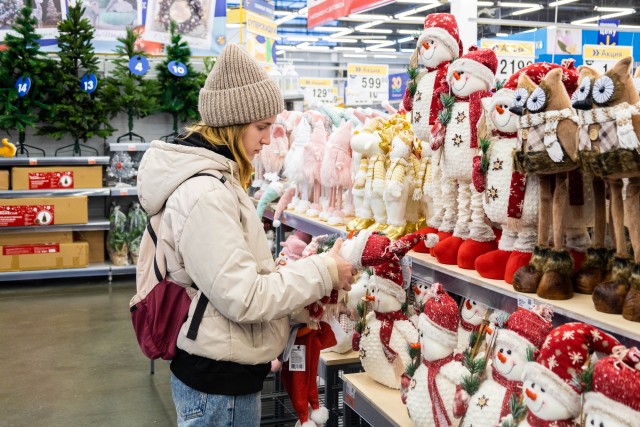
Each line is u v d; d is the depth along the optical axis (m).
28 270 6.65
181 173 1.66
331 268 1.71
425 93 2.26
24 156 6.84
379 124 2.75
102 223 6.91
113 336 5.12
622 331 1.38
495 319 1.79
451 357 1.83
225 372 1.68
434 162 2.28
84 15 7.37
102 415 3.67
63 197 6.64
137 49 7.49
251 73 1.71
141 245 1.81
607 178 1.48
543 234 1.71
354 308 2.32
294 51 20.91
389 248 1.91
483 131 1.92
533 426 1.42
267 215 4.29
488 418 1.60
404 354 2.19
